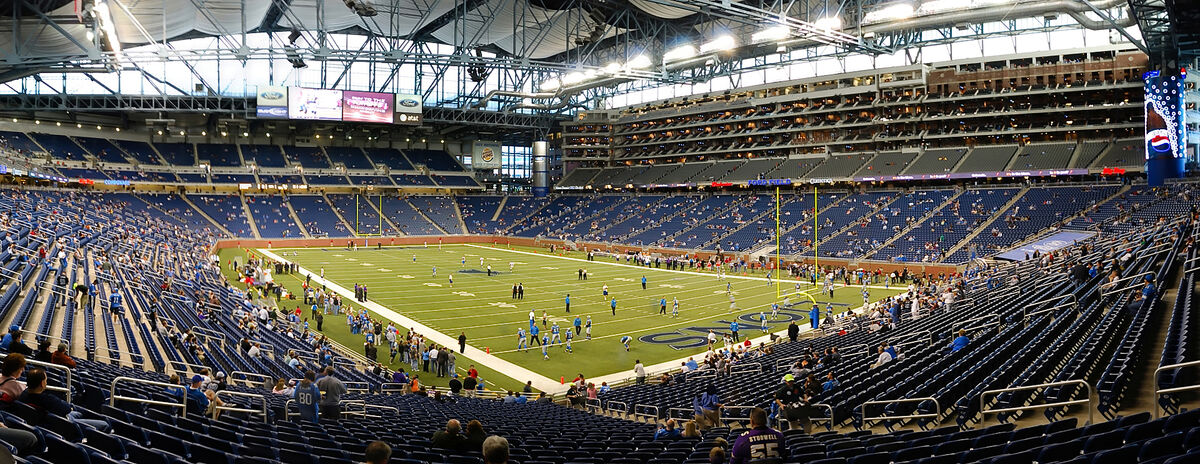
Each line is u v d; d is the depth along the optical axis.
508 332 39.09
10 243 34.31
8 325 20.23
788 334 36.59
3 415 6.00
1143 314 17.20
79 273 35.19
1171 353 12.70
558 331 37.22
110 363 18.81
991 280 38.84
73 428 6.80
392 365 32.62
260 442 9.20
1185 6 35.66
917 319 32.09
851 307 47.41
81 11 41.72
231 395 15.66
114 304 27.02
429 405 20.27
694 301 49.59
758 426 7.61
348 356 32.62
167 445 7.49
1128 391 12.42
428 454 9.24
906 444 9.16
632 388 26.08
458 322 41.56
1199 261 22.39
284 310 41.56
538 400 25.05
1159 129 47.81
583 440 12.72
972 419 12.97
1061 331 19.58
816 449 9.63
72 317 23.98
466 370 31.77
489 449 5.11
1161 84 47.53
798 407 13.91
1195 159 48.72
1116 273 25.36
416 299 49.28
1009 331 20.95
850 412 15.52
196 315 30.91
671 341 37.44
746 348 33.75
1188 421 7.25
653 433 14.96
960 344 19.78
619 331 39.72
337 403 13.51
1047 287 28.97
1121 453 5.95
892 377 17.48
